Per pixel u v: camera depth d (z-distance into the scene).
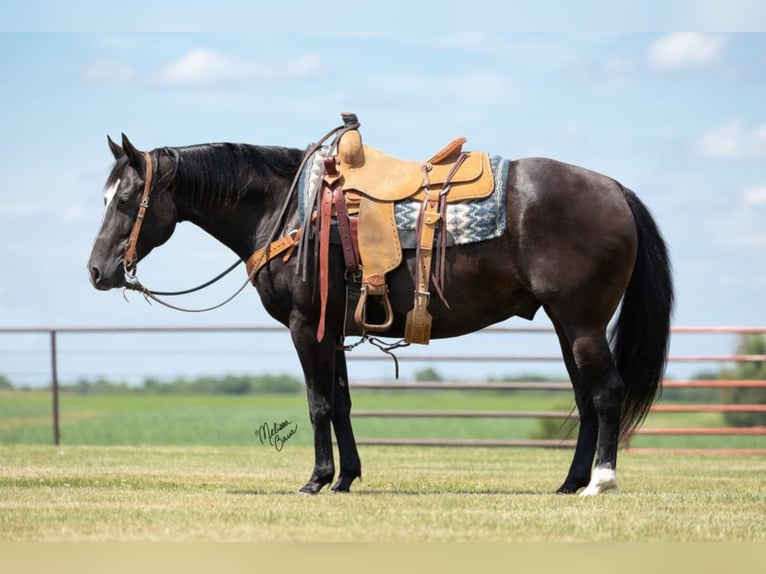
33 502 12.68
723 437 39.81
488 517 11.35
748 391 41.28
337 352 13.64
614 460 13.00
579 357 12.81
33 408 63.38
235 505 12.27
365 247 12.87
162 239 13.58
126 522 11.14
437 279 12.84
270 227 13.44
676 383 21.66
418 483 15.48
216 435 37.25
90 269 13.39
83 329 23.92
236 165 13.51
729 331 21.80
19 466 17.95
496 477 16.50
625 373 13.33
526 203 12.74
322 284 12.87
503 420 53.94
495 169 12.95
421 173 13.01
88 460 19.27
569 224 12.68
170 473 16.66
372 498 12.81
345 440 13.70
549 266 12.70
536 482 15.68
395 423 50.69
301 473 16.77
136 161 13.41
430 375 56.81
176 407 67.00
